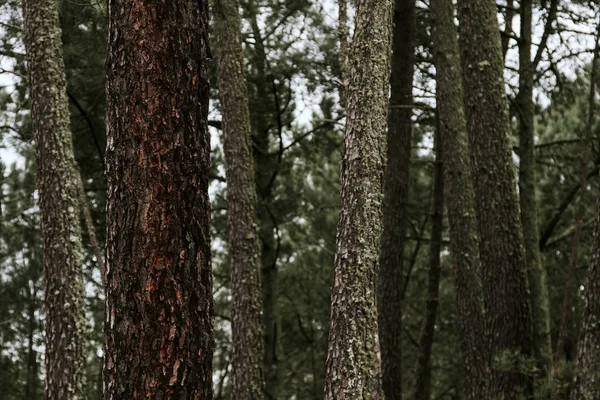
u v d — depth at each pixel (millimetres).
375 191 5590
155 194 3988
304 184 17484
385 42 5738
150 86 4035
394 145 12875
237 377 10320
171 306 3957
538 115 15500
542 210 14867
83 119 13602
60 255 7840
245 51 13859
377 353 5531
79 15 12094
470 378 11164
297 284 20375
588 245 14328
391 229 12789
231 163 10586
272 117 14781
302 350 20984
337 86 13555
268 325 14836
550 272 14953
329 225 17984
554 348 14539
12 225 16594
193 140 4082
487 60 9727
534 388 9273
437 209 14156
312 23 13367
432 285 14133
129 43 4062
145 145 4012
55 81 8086
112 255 4031
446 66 11602
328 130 14875
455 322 18188
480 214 9688
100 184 13922
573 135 14609
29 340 17781
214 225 16312
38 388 17734
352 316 5512
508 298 9445
